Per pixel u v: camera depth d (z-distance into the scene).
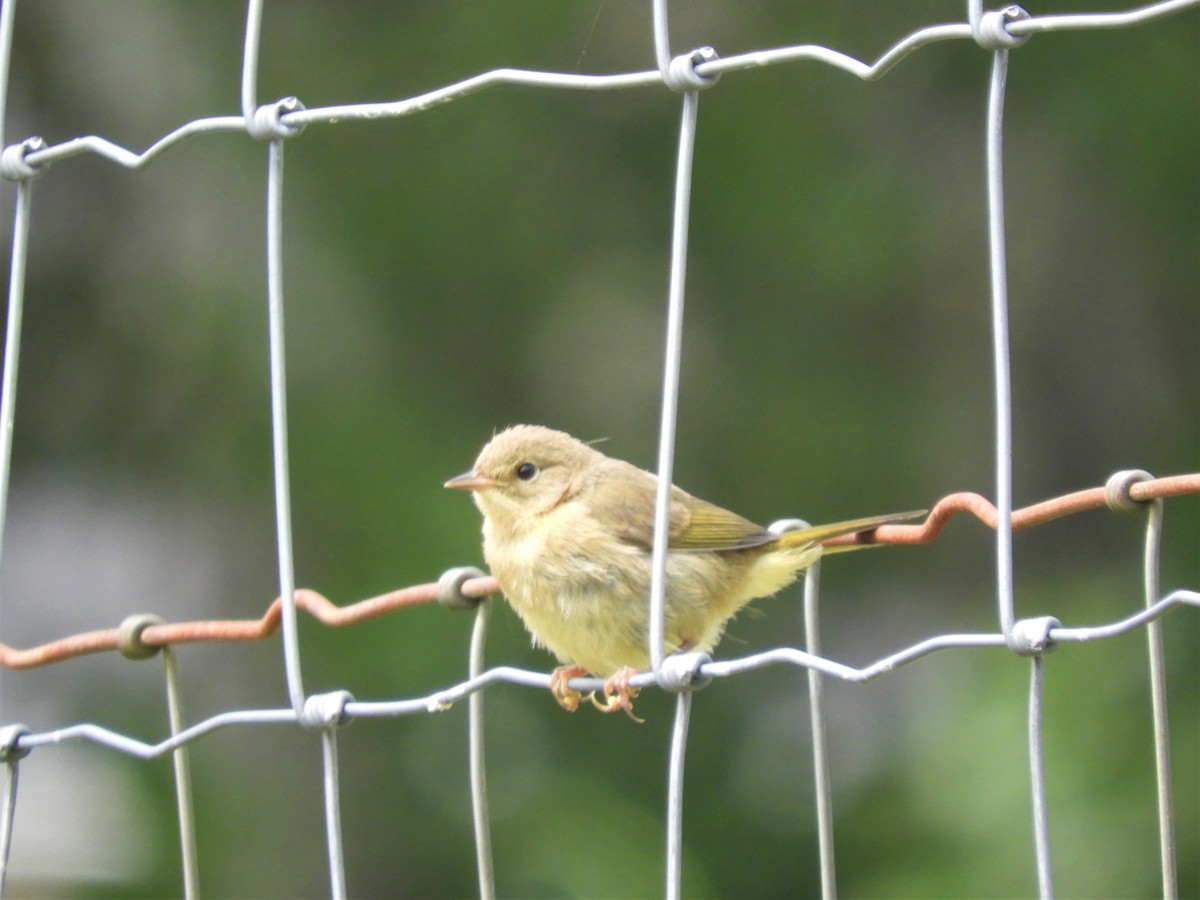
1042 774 4.21
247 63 5.51
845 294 12.97
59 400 13.51
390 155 12.97
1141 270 13.23
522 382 12.85
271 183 5.50
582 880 11.05
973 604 12.47
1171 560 11.98
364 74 12.84
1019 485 13.35
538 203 13.02
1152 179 12.88
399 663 11.58
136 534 13.59
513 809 11.37
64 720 13.09
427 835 11.51
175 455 13.16
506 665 11.48
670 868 4.75
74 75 13.49
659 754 11.62
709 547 7.53
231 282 13.12
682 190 4.75
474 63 12.81
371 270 12.88
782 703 12.12
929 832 10.37
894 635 12.33
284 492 5.38
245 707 12.66
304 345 12.77
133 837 11.74
